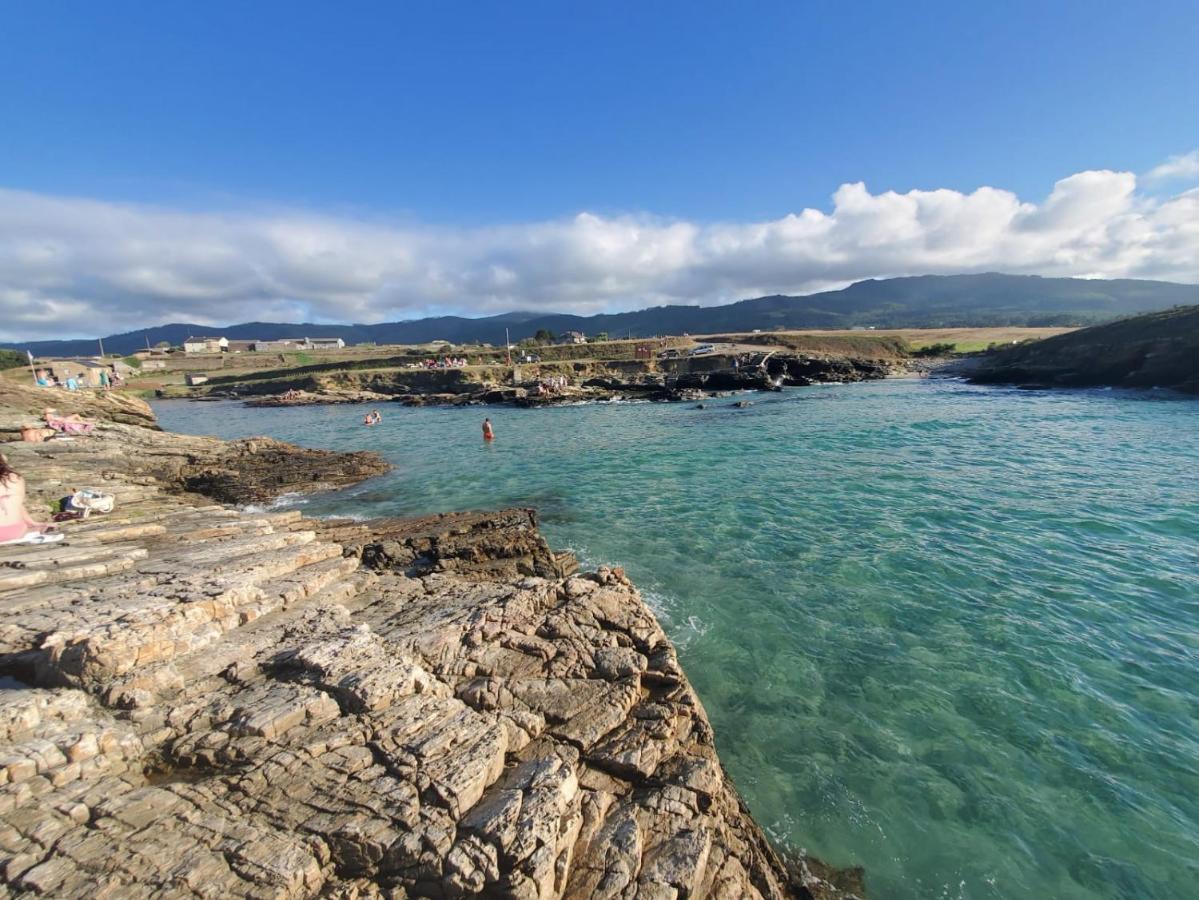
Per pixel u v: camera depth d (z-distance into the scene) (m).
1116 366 57.81
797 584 14.24
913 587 13.76
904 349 118.31
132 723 6.03
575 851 5.42
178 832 4.89
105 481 22.30
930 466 26.16
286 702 6.34
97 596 8.52
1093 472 23.55
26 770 5.18
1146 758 8.12
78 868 4.47
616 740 6.87
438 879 4.75
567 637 8.41
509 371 97.19
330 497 25.58
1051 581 13.66
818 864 6.76
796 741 8.84
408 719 6.30
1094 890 6.38
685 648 11.54
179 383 127.75
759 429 41.00
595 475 27.69
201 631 7.68
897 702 9.62
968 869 6.67
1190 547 15.28
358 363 127.00
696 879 5.32
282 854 4.76
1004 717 9.10
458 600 9.80
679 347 123.69
